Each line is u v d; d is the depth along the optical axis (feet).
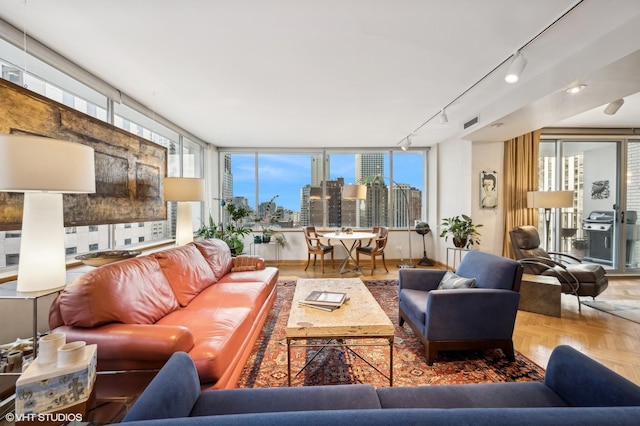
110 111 9.93
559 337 8.49
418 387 4.09
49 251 5.17
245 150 19.76
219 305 7.38
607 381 3.37
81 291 5.04
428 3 5.87
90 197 8.17
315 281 9.09
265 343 8.23
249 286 8.96
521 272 7.20
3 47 6.70
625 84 8.04
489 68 8.66
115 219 9.20
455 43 7.31
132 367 4.70
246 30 6.74
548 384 4.11
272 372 6.76
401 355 7.50
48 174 4.68
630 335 8.63
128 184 9.85
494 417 1.94
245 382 6.38
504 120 11.29
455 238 14.96
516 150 15.03
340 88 10.05
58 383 3.47
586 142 16.19
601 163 16.17
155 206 11.51
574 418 1.93
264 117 13.24
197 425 1.85
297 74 8.98
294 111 12.44
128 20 6.36
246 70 8.70
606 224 16.12
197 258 9.11
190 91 10.21
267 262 19.66
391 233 20.02
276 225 20.33
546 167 16.31
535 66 8.56
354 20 6.40
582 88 8.31
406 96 10.82
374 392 3.95
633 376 6.57
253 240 19.43
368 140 18.02
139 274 6.42
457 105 11.87
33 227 5.06
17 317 6.40
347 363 7.14
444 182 18.30
